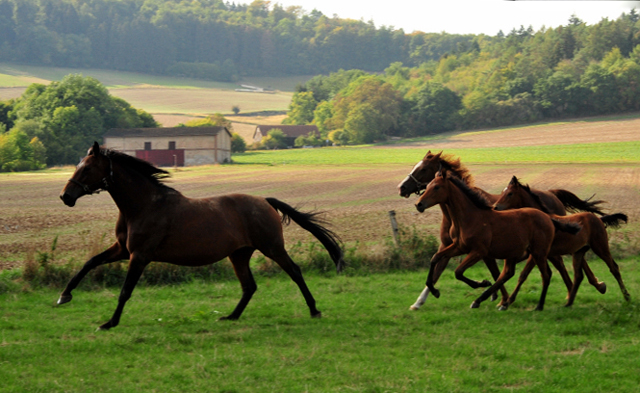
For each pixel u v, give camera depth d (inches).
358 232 724.7
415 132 5157.5
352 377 232.2
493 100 5187.0
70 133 3203.7
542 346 275.3
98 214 964.6
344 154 3592.5
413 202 1172.5
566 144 3590.1
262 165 2819.9
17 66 7455.7
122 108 3666.3
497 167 2370.8
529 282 457.1
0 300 380.5
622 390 218.5
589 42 6692.9
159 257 322.0
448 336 294.2
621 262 534.0
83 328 312.8
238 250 350.6
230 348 272.1
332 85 7076.8
